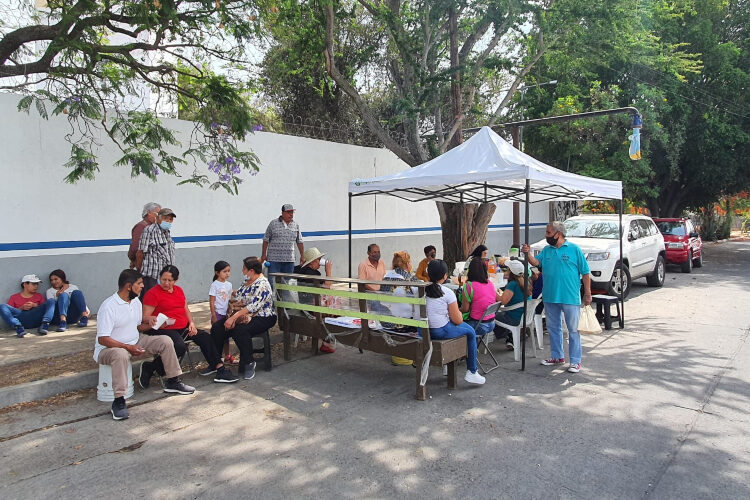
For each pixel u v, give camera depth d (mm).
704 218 32750
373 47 11156
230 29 7594
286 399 5207
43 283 7688
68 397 5172
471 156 7055
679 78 16828
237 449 4070
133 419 4676
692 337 7590
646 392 5324
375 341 5535
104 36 8695
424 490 3445
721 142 17859
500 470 3709
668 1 18500
